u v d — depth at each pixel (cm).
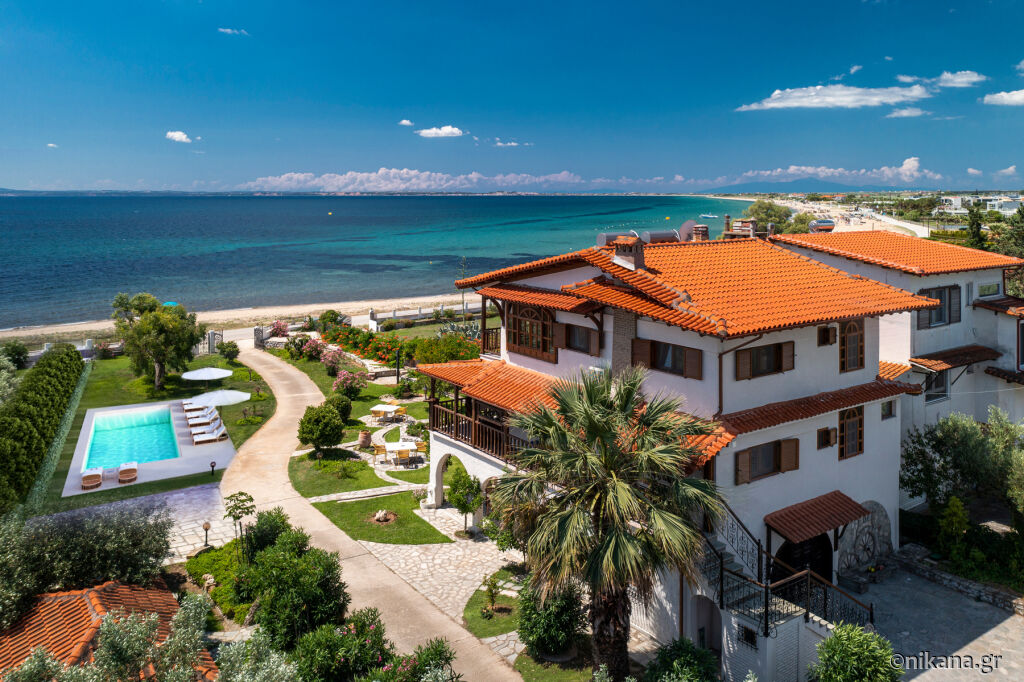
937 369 2683
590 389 1691
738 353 1998
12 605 1673
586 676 1820
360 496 3106
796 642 1820
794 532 2050
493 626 2072
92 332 7131
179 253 16700
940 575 2278
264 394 4703
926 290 2844
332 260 15875
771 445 2108
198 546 2523
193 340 4362
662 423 1673
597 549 1567
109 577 1836
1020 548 2236
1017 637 1964
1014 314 2902
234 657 1166
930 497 2495
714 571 1916
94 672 1093
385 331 7369
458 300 10319
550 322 2539
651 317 2006
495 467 2550
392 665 1684
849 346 2333
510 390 2527
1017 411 3009
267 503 3011
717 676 1847
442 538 2680
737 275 2328
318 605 1992
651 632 2055
